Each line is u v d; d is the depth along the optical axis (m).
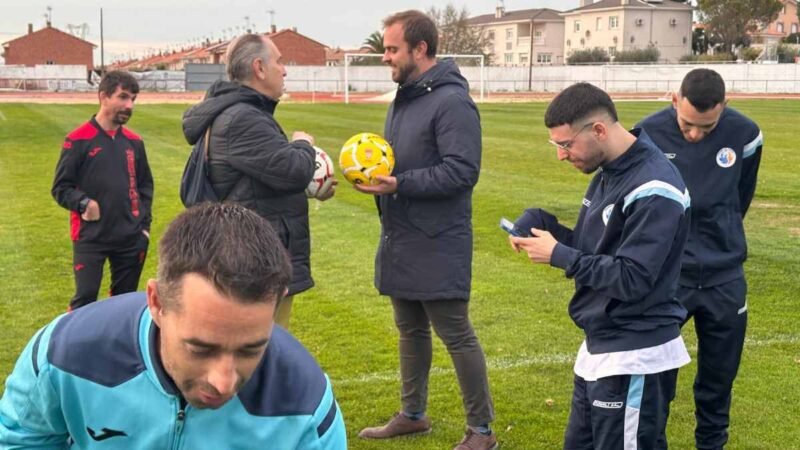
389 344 5.93
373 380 5.25
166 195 12.44
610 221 3.05
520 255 8.68
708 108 3.61
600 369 3.12
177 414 1.78
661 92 52.88
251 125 3.70
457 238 4.08
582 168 3.09
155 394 1.77
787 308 6.75
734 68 54.78
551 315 6.61
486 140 21.30
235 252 1.47
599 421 3.14
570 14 90.50
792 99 44.19
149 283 1.60
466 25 71.88
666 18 82.94
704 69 3.71
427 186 3.94
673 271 3.06
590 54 75.06
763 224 10.16
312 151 3.89
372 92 57.53
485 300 7.03
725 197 3.85
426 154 4.08
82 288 5.47
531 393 5.04
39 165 15.88
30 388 1.82
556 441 4.41
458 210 4.08
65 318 1.86
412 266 4.10
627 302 3.01
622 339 3.09
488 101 44.09
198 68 55.97
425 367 4.44
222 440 1.82
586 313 3.18
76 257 5.47
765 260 8.34
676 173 3.01
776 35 100.06
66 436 1.96
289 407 1.82
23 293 7.29
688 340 6.05
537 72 58.53
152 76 59.69
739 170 3.86
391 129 4.23
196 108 3.84
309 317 6.57
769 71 53.94
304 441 1.85
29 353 1.83
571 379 5.27
